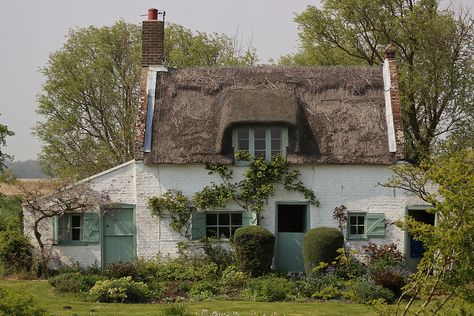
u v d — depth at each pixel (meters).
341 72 25.94
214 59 44.34
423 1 32.44
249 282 20.41
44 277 22.31
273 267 23.77
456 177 10.80
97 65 40.62
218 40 44.31
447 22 31.83
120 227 23.78
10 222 25.31
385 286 19.16
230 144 23.81
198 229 23.69
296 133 23.67
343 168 23.92
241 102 23.94
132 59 41.56
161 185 23.78
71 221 23.69
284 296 19.09
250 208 23.73
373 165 23.88
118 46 41.97
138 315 15.88
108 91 41.38
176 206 23.55
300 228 26.83
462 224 10.53
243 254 21.88
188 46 44.16
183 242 23.59
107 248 23.70
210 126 24.34
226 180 23.77
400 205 23.92
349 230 23.94
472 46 32.09
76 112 40.81
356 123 24.47
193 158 23.61
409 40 32.75
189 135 24.09
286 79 25.59
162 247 23.70
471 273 10.38
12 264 22.64
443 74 32.31
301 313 16.66
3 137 28.84
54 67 40.38
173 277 22.16
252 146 23.81
